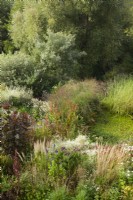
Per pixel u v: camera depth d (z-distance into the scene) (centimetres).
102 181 550
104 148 640
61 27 1591
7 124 655
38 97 1252
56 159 574
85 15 1636
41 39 1576
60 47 1387
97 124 938
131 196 512
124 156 617
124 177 552
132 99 1023
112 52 1655
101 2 1568
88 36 1653
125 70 1702
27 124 688
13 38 1752
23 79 1281
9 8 2175
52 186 542
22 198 529
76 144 692
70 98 991
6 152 651
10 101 1048
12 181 545
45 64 1364
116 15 1667
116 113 1020
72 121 845
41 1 1599
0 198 516
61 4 1590
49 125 808
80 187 530
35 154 615
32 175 556
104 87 1199
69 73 1400
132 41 1803
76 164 577
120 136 863
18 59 1324
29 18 1603
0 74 1270
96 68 1727
